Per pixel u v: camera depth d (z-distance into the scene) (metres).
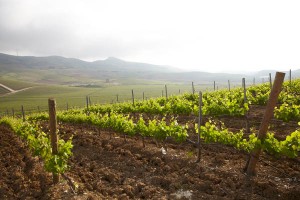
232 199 7.53
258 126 12.95
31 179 9.79
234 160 9.77
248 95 17.12
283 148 8.42
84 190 8.65
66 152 8.92
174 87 167.38
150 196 8.12
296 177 8.27
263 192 7.62
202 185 8.30
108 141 13.83
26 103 94.69
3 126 22.05
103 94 121.38
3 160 12.19
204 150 11.05
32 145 10.85
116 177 9.49
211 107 14.06
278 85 7.89
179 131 11.32
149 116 19.64
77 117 19.66
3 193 8.90
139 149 11.97
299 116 11.55
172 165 9.88
